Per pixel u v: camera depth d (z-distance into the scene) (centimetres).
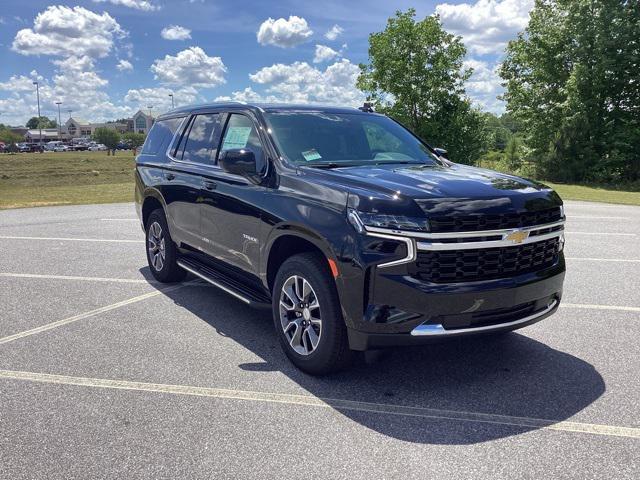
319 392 372
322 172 409
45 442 305
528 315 379
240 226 466
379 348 357
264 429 321
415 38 3712
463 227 343
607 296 608
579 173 3356
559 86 3625
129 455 293
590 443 307
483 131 3962
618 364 420
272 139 458
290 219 398
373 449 300
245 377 395
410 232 336
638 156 3316
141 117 16838
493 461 288
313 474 276
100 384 381
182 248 593
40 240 956
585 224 1199
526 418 336
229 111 534
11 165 5628
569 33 3512
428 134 3762
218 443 305
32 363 417
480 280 350
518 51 3844
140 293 617
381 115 571
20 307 562
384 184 367
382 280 344
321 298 377
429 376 399
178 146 609
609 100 3425
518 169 3934
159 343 462
